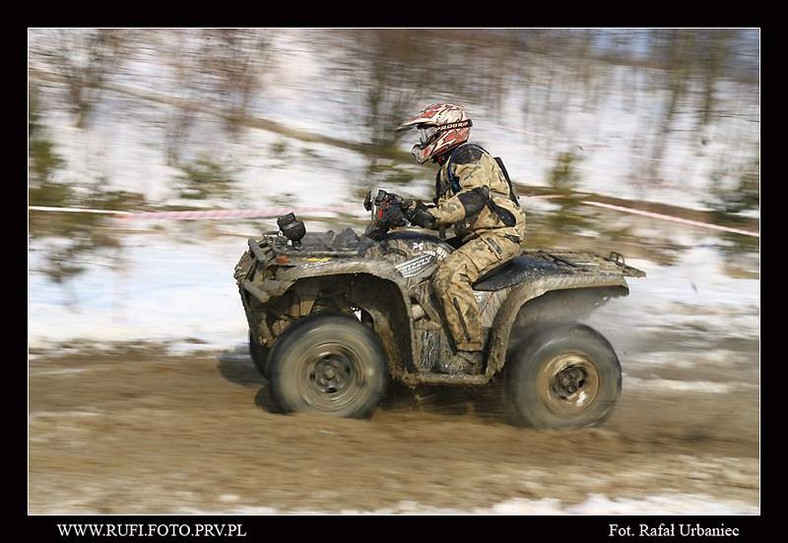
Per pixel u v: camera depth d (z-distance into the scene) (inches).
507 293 227.5
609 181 522.3
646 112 593.0
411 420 229.6
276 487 182.1
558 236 447.8
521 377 223.1
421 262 226.5
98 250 396.8
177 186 472.1
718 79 626.2
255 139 524.4
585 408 226.5
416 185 494.6
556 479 193.5
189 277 375.9
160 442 205.5
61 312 327.3
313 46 617.9
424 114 233.3
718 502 185.0
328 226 439.8
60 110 516.1
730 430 232.8
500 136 558.6
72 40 563.8
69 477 183.3
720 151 557.0
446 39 625.3
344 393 218.8
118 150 492.1
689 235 459.8
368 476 189.5
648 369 291.7
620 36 643.5
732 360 303.3
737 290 394.3
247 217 449.1
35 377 260.1
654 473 199.6
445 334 226.2
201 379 265.0
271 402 241.0
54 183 454.0
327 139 538.9
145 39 589.9
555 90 604.1
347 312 231.5
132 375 266.5
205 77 577.0
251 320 236.7
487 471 195.9
